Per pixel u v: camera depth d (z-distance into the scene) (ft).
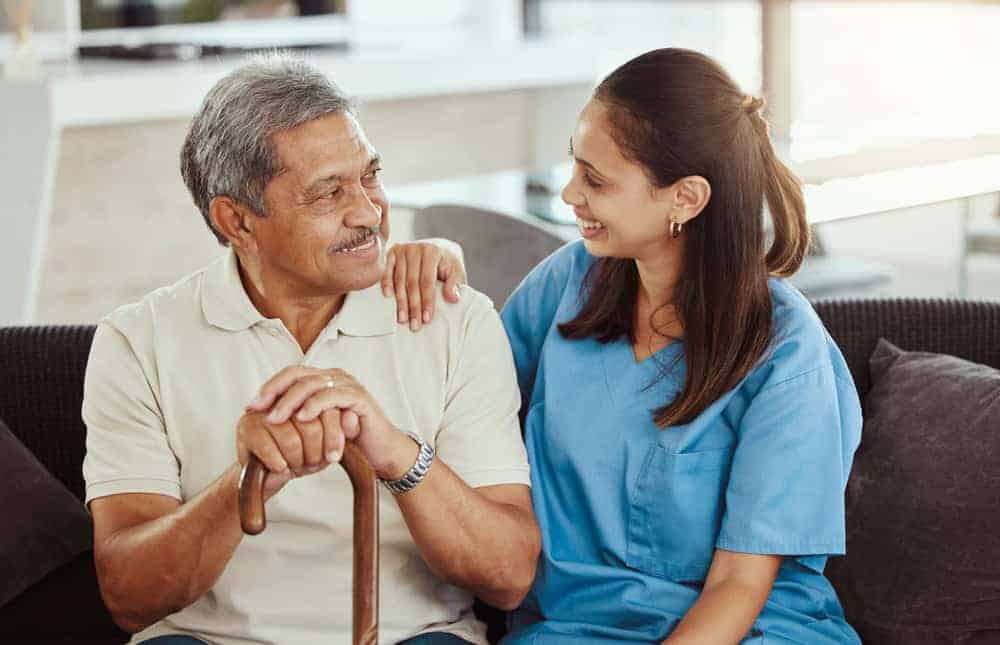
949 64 8.97
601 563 5.80
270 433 4.58
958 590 5.75
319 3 17.81
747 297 5.54
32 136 13.01
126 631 6.01
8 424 6.86
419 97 17.60
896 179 6.26
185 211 15.51
